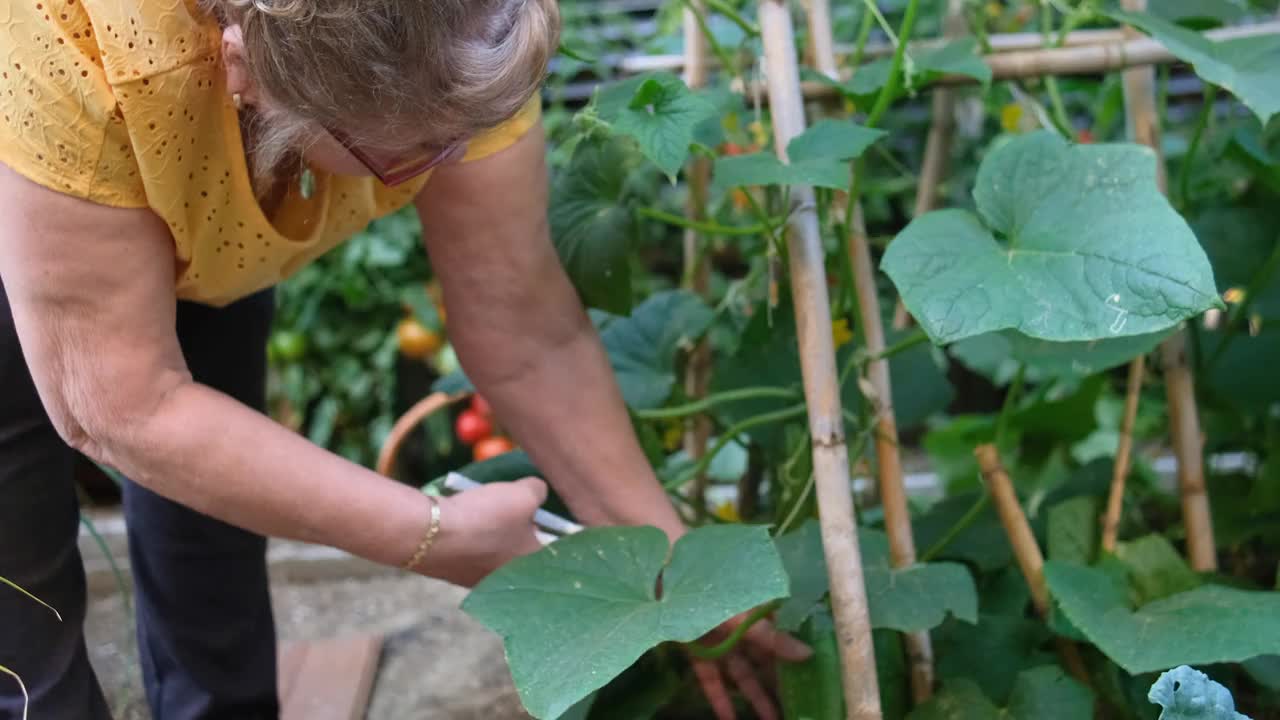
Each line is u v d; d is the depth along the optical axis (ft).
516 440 4.25
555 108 8.86
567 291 4.12
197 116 3.07
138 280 3.14
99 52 2.87
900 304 6.41
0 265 3.07
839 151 3.83
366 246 8.76
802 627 4.27
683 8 5.35
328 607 6.91
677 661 5.17
